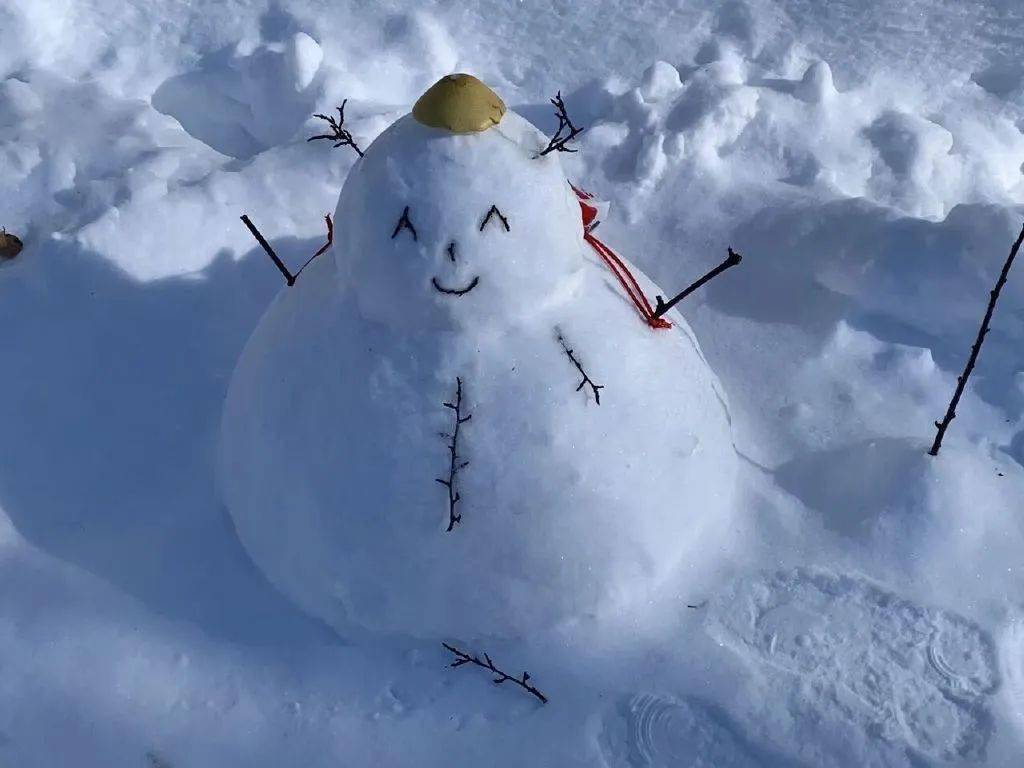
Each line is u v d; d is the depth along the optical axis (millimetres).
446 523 1345
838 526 1517
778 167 1833
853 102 1876
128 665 1444
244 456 1451
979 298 1626
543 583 1386
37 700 1423
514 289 1307
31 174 1822
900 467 1515
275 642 1453
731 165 1832
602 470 1355
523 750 1385
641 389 1377
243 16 1995
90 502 1564
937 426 1506
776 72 1941
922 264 1638
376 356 1337
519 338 1334
